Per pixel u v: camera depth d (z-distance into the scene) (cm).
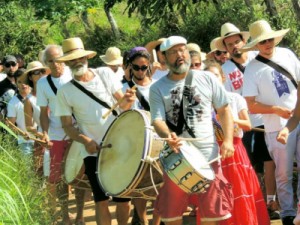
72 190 1060
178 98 658
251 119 852
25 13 2312
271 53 801
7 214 541
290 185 794
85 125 769
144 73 795
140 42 1977
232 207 661
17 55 1179
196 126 656
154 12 1603
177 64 650
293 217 786
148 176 698
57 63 870
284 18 1499
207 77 663
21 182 745
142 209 826
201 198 648
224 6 1741
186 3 1622
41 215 687
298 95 671
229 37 897
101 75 777
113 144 740
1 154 814
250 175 735
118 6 2614
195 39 1761
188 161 624
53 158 861
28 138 927
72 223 898
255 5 1805
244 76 808
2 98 1123
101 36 2225
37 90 882
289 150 788
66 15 1930
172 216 661
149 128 697
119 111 771
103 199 760
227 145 654
